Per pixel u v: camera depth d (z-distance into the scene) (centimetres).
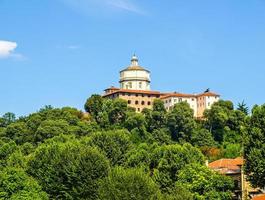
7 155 15188
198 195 10238
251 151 10000
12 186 9406
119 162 12800
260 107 10688
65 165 10356
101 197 8844
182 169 11038
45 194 9781
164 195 8750
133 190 8656
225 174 12169
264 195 10412
